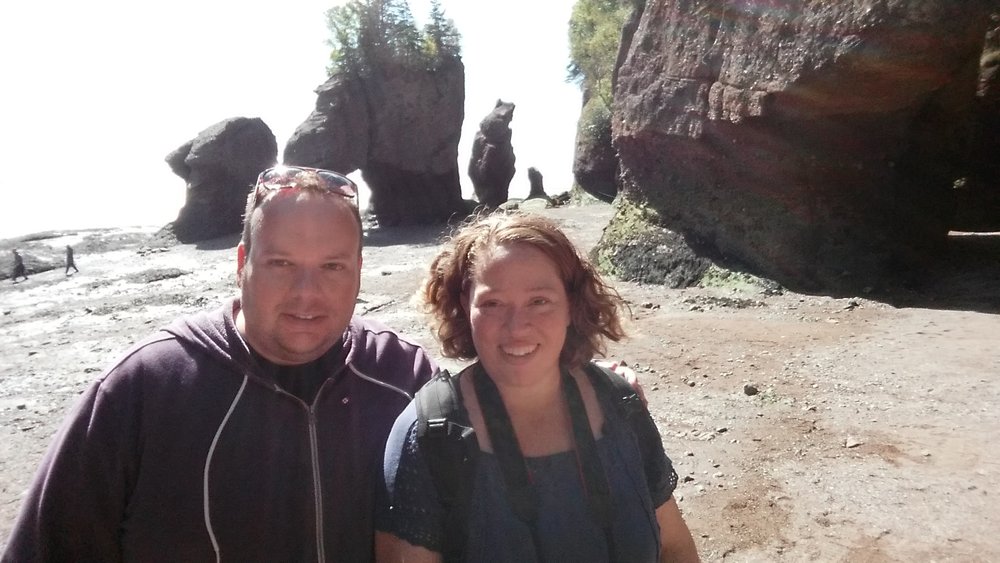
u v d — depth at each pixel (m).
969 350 3.10
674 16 5.38
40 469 0.80
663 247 5.39
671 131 5.30
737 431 2.40
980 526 1.70
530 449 0.81
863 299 4.29
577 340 0.88
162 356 0.82
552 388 0.84
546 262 0.82
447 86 13.27
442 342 0.93
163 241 12.54
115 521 0.80
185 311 6.13
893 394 2.65
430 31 13.30
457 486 0.76
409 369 0.94
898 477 1.98
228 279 7.91
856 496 1.89
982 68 6.20
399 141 13.02
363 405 0.89
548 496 0.78
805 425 2.42
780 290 4.64
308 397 0.86
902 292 4.45
